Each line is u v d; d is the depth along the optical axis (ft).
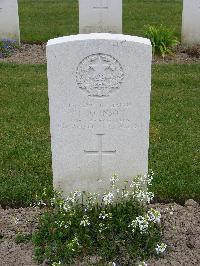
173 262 7.10
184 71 14.69
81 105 7.31
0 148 10.31
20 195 8.66
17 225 7.93
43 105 12.40
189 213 8.19
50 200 7.89
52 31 18.85
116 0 16.44
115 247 7.11
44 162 9.77
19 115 11.82
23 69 14.82
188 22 16.55
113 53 7.01
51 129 7.47
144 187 7.79
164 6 22.86
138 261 7.03
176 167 9.54
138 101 7.28
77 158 7.67
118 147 7.59
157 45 15.92
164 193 8.75
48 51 7.00
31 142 10.53
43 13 21.67
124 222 7.34
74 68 7.09
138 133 7.48
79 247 7.03
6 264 7.13
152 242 7.20
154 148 10.24
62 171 7.75
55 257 7.03
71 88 7.22
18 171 9.49
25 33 18.53
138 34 18.52
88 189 7.91
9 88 13.39
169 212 8.20
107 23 16.75
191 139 10.66
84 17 16.70
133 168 7.74
